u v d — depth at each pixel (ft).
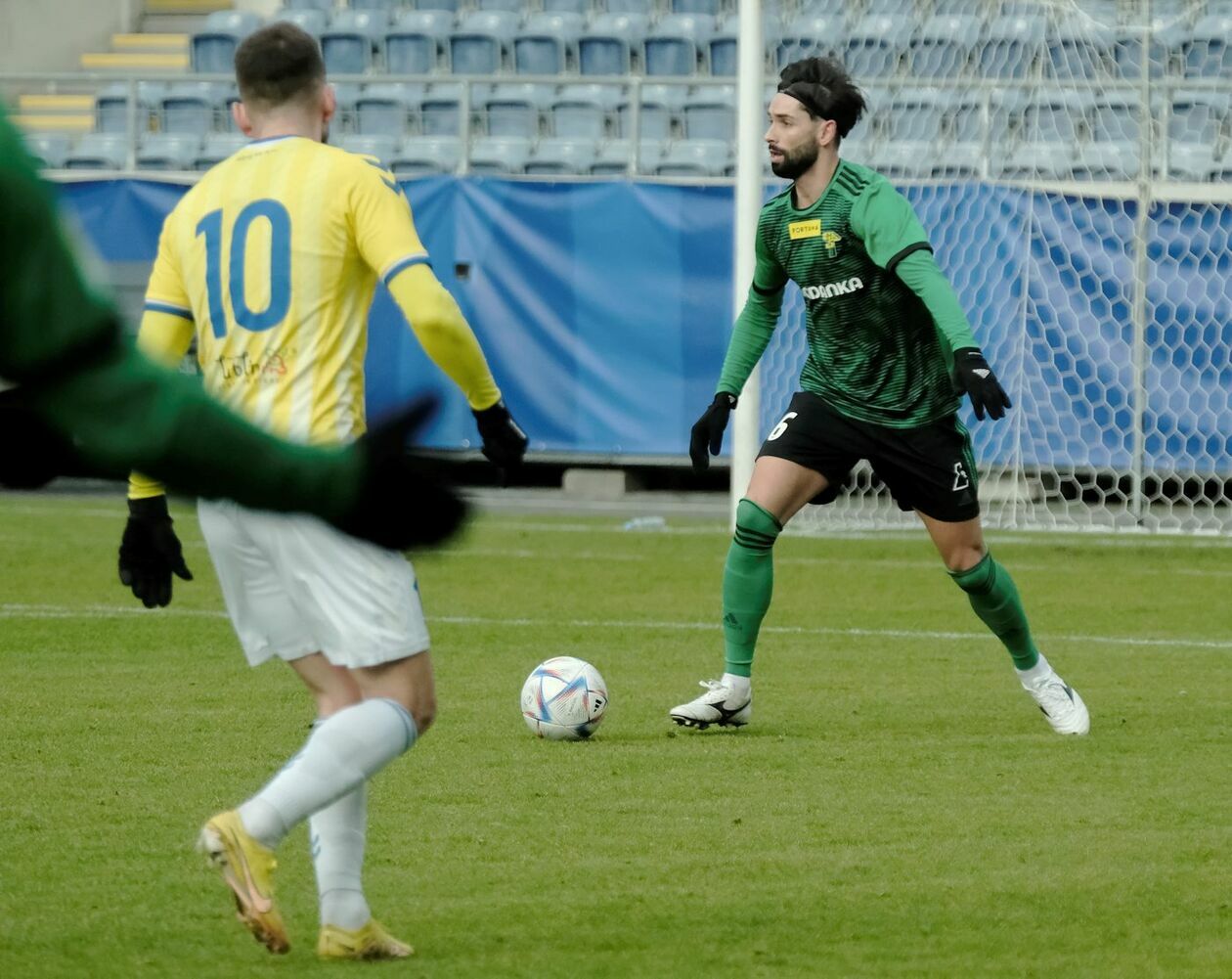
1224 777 65.57
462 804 60.08
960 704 81.46
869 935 44.57
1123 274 153.89
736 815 58.70
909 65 178.70
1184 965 42.09
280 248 42.04
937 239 158.51
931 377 71.92
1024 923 45.80
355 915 41.42
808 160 70.44
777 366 162.61
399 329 166.30
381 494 15.51
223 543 41.37
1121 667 92.58
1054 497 163.22
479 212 172.04
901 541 154.92
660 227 168.86
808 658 95.20
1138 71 177.88
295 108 43.86
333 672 43.04
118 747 69.82
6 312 14.01
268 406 42.14
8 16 244.01
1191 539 158.40
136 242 177.37
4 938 43.62
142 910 46.52
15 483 14.56
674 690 84.99
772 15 185.37
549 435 172.24
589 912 46.70
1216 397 154.10
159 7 257.14
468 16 234.99
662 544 147.23
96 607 111.55
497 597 118.21
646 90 213.46
